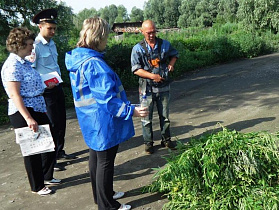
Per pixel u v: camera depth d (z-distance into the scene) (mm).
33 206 3625
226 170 3143
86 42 2873
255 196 2965
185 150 3676
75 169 4461
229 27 25797
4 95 8375
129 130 3055
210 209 2949
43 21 4258
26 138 3400
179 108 7285
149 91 4520
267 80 9547
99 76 2771
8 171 4617
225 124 5785
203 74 12234
